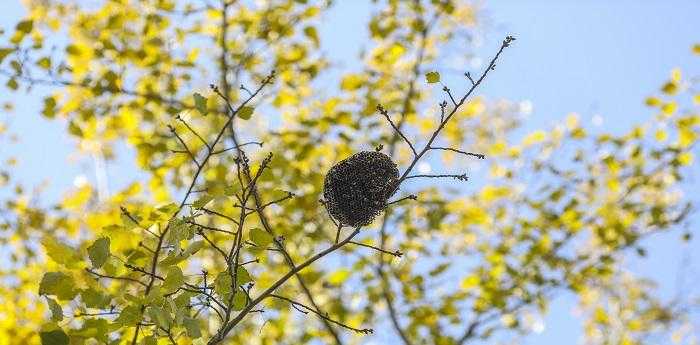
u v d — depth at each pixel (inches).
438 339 266.2
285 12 263.3
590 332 325.1
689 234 278.1
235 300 134.4
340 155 267.0
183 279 127.0
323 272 252.2
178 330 133.7
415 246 274.7
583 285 278.7
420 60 272.1
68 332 132.6
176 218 129.8
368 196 128.0
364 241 262.7
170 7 252.5
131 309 127.8
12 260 240.7
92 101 251.3
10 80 231.6
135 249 145.1
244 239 133.7
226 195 131.6
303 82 268.2
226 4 257.0
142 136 252.1
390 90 272.1
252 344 239.1
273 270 250.1
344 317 262.2
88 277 136.6
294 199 246.8
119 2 251.3
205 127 252.5
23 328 220.4
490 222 289.9
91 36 255.6
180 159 237.1
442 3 269.3
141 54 247.4
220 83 259.4
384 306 275.6
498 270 276.8
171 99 254.8
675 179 278.4
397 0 270.7
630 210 280.1
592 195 287.3
